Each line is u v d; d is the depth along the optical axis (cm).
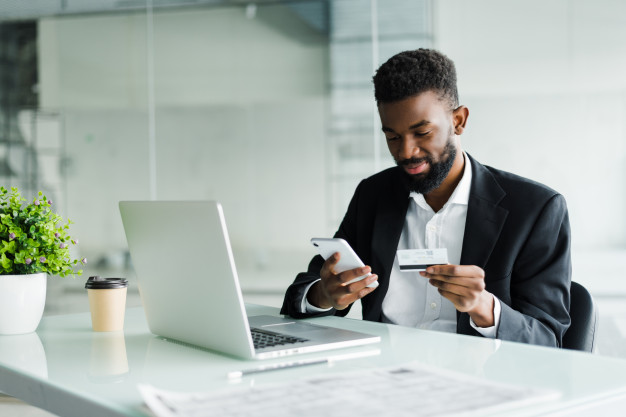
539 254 132
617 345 358
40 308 120
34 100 733
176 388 77
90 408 73
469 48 601
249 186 698
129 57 707
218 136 700
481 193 139
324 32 643
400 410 62
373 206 153
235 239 704
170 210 95
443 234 143
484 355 93
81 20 716
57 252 123
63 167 735
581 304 133
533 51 593
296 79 659
